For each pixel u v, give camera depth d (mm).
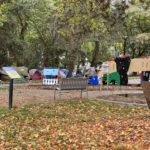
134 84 38031
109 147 10289
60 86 22766
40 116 16078
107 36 39125
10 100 18719
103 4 27094
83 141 11031
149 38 32156
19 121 15008
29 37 56156
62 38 46219
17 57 51875
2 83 42000
